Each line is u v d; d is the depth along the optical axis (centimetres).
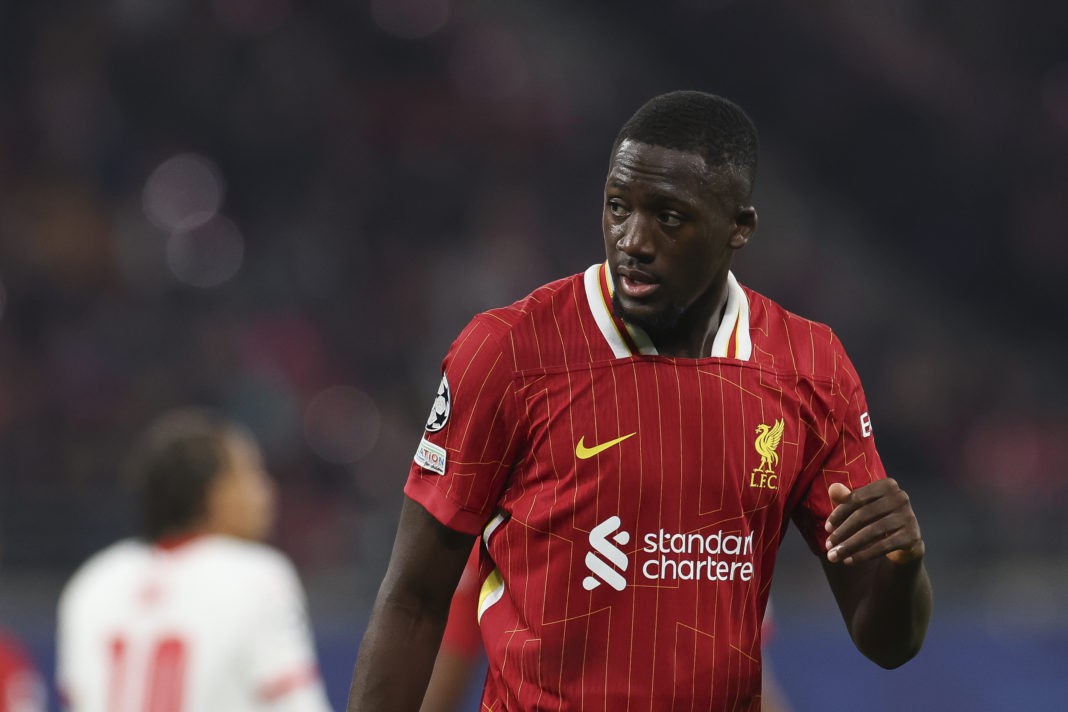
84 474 2980
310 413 3500
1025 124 4853
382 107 4469
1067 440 3922
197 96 4191
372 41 4622
